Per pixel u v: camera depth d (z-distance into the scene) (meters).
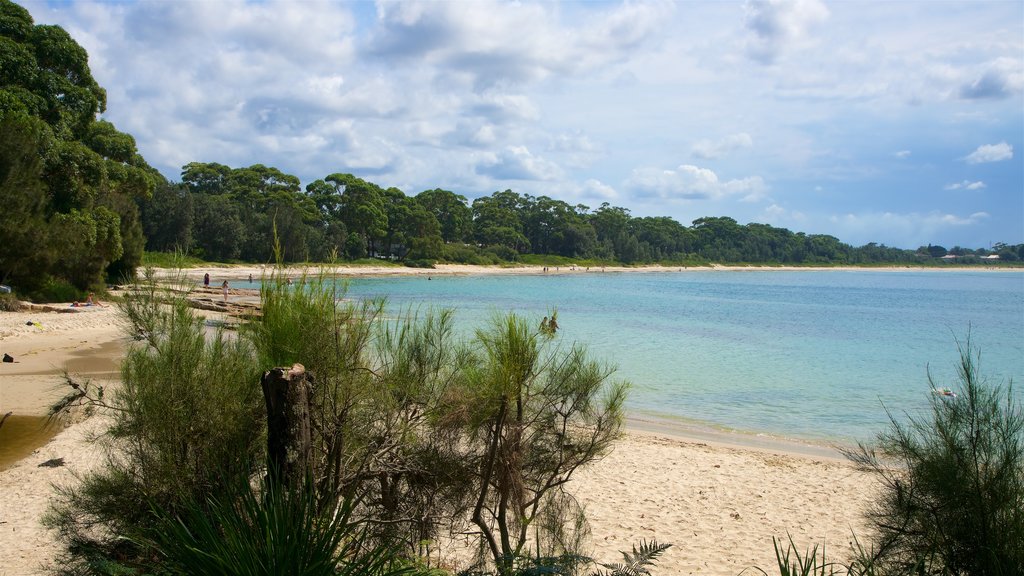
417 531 4.26
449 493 4.23
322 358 3.85
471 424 4.05
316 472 3.76
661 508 8.64
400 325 4.47
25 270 28.59
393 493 4.20
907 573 3.26
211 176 112.31
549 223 164.88
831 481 10.30
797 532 7.83
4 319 23.30
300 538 2.81
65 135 34.34
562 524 4.62
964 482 3.13
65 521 3.74
